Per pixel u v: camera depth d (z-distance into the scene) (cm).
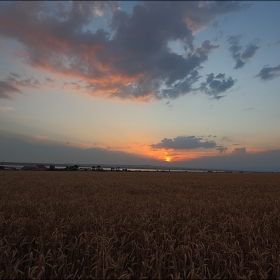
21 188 1875
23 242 542
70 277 442
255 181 3591
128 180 3353
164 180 3500
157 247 527
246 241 562
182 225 684
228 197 1503
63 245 536
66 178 3556
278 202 1210
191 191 1905
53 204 1016
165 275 468
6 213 815
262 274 437
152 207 997
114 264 432
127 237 614
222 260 482
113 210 878
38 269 432
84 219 699
